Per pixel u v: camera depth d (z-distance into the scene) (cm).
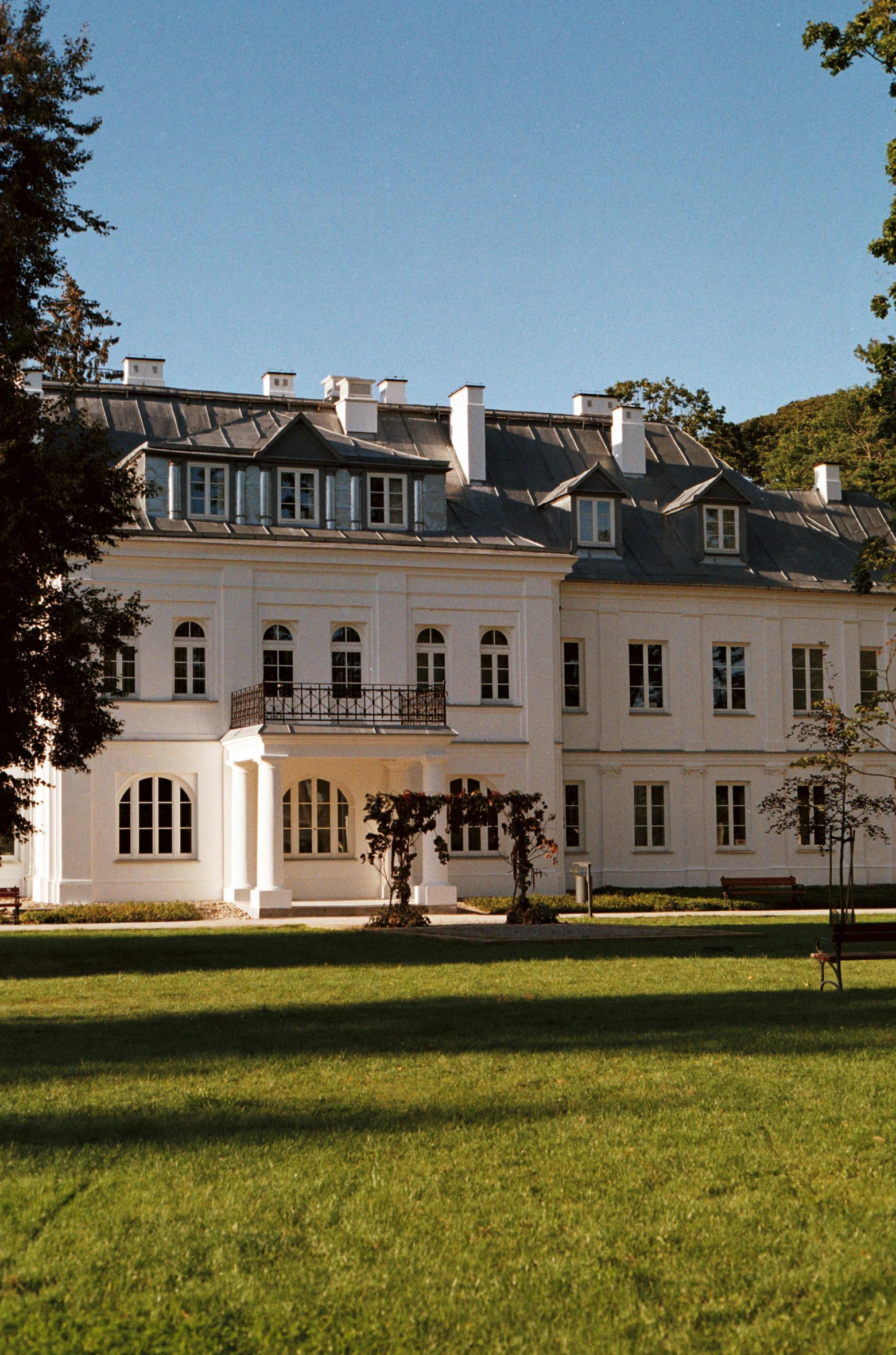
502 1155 851
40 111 2031
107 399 3784
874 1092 1012
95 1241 704
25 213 2070
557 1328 611
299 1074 1085
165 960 2083
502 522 3919
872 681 4278
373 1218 737
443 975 1802
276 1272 669
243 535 3484
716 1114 946
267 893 3144
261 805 3175
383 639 3609
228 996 1609
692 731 4038
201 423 3809
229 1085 1044
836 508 4553
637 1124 920
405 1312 627
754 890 3509
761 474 7669
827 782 3319
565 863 3859
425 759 3278
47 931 2733
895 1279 660
